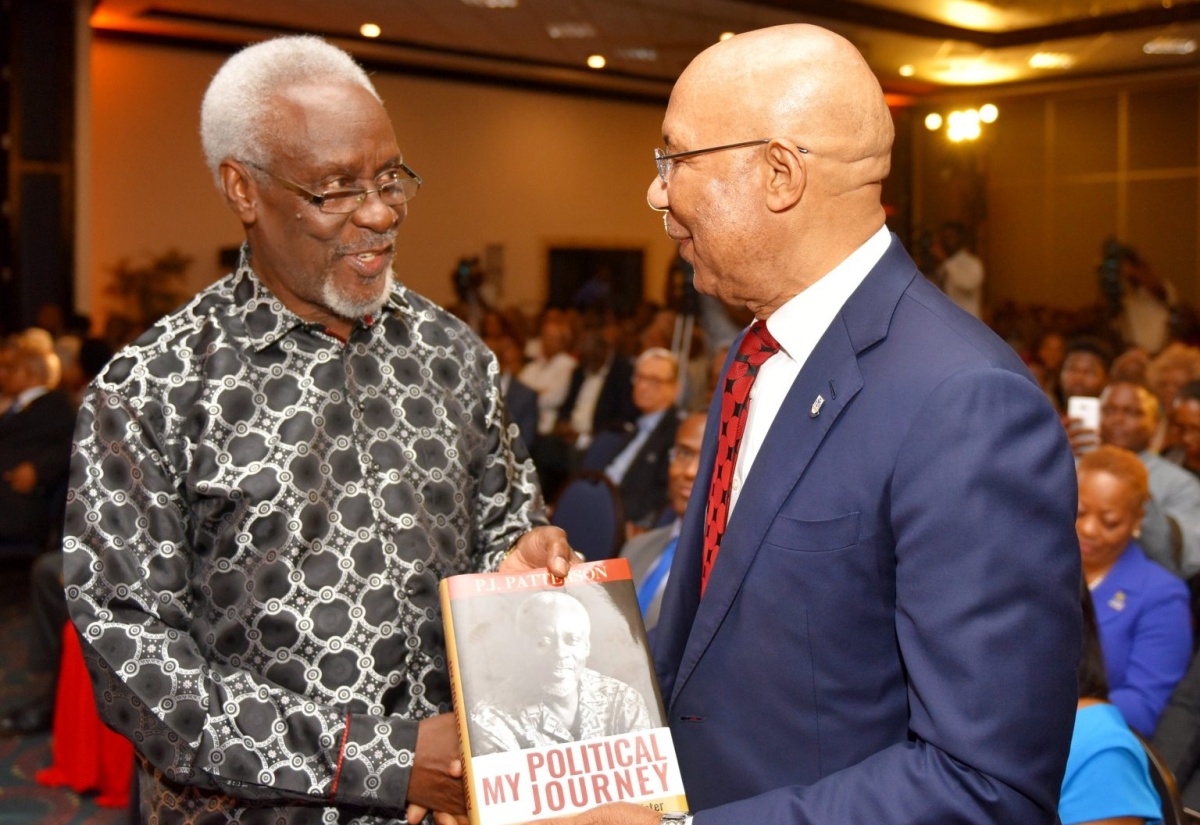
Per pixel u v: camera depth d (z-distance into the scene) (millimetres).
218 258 11578
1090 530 2656
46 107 9594
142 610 1348
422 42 11766
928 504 1097
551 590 1311
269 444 1414
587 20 10414
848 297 1243
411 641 1448
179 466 1398
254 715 1322
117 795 3561
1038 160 14680
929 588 1086
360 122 1386
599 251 14258
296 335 1466
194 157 11445
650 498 4688
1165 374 4852
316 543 1411
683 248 1321
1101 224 14281
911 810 1067
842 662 1194
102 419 1382
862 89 1222
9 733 4168
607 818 1180
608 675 1289
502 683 1257
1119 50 11656
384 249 1428
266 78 1393
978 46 11305
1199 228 13562
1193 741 2346
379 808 1361
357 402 1474
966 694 1054
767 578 1226
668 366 4879
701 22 10328
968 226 14727
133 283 10953
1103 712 1744
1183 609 2662
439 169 13102
